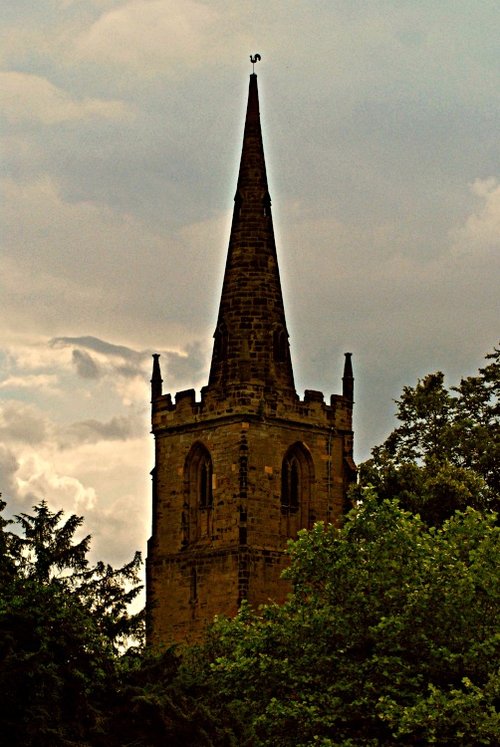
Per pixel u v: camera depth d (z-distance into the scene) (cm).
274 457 17062
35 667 9150
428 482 14512
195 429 17250
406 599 10475
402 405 15775
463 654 10144
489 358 15812
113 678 9844
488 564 10531
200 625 16962
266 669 10512
